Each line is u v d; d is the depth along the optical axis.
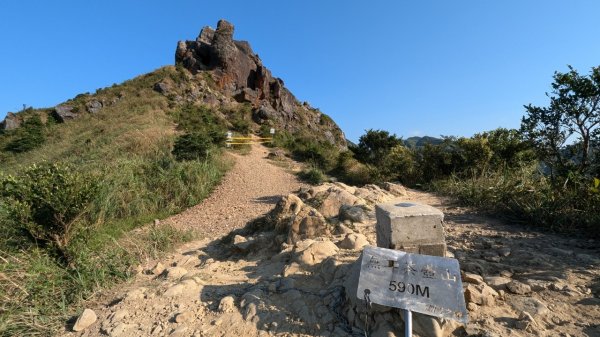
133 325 3.24
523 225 5.35
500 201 6.34
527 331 2.54
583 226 4.88
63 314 3.81
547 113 7.46
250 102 34.03
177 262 5.32
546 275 3.40
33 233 5.05
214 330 3.00
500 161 10.09
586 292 3.04
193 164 12.38
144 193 9.59
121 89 30.08
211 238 7.04
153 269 4.94
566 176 6.20
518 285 3.15
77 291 4.28
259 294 3.32
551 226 4.99
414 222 3.12
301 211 5.72
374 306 2.70
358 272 2.96
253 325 2.98
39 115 27.17
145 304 3.59
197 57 35.53
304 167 17.09
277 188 12.23
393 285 2.60
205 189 11.16
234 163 15.70
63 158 16.92
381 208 3.41
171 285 3.87
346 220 5.42
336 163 17.41
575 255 3.90
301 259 3.87
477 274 3.48
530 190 6.10
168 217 9.20
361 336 2.65
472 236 4.89
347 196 6.32
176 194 10.16
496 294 3.02
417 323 2.55
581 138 7.24
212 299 3.54
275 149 21.38
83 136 21.38
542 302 2.90
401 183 12.38
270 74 39.34
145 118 23.67
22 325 3.55
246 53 37.66
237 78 34.97
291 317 2.99
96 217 7.16
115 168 10.76
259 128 29.02
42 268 4.54
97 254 5.30
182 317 3.20
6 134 24.78
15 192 5.12
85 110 27.38
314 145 21.08
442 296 2.49
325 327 2.83
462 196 7.53
